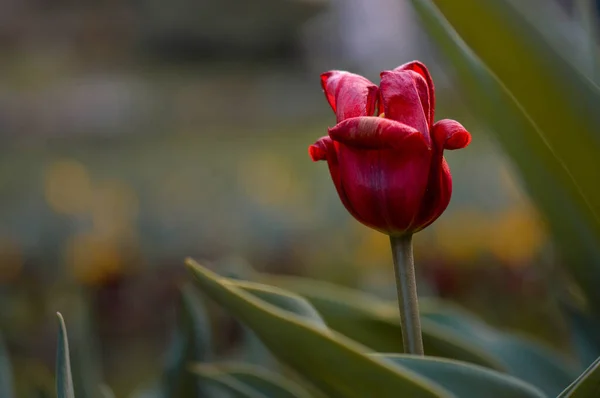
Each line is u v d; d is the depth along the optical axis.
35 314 1.78
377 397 0.56
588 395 0.55
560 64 0.58
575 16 0.73
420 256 1.73
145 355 1.74
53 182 2.37
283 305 0.61
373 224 0.59
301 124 8.25
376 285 1.60
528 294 1.55
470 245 1.65
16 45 9.84
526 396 0.58
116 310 1.80
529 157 0.67
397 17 7.37
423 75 0.60
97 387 0.73
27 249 2.11
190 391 0.70
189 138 7.28
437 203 0.59
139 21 10.70
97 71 9.95
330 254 2.18
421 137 0.58
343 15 8.80
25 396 0.75
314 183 3.60
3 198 3.64
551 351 0.76
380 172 0.59
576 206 0.66
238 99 9.66
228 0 10.82
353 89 0.59
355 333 0.69
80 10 10.21
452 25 0.58
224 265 0.75
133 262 2.03
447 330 0.75
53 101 7.82
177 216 2.96
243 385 0.69
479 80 0.67
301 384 0.73
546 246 0.86
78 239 1.88
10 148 6.32
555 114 0.59
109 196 2.40
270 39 10.90
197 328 0.70
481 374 0.59
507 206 2.19
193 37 10.60
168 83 9.84
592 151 0.59
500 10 0.57
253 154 5.88
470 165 3.37
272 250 2.40
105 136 7.25
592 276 0.68
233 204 3.23
